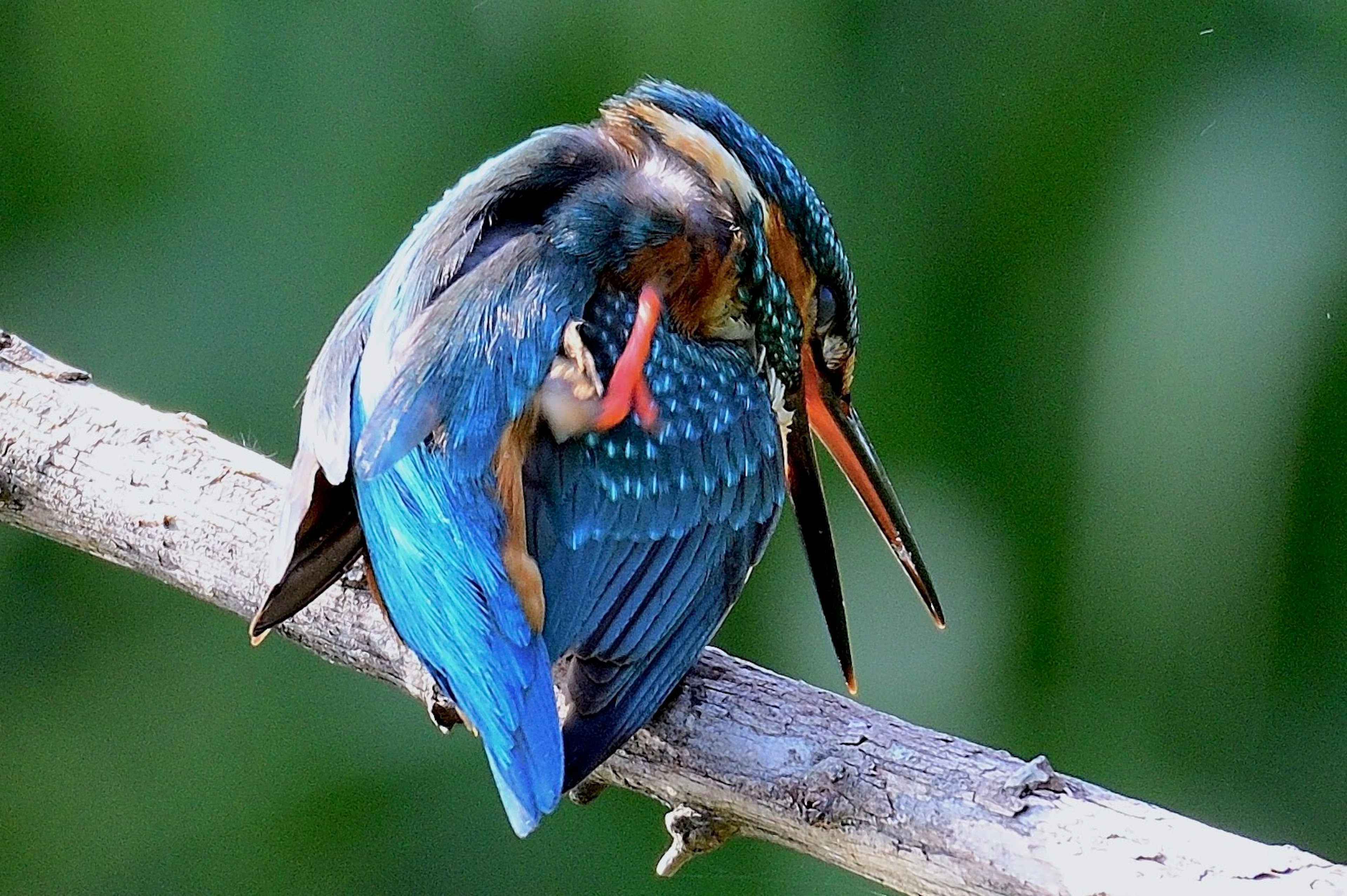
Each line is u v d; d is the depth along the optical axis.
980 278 10.49
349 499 5.12
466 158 10.26
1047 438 10.43
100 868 9.77
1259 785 10.14
